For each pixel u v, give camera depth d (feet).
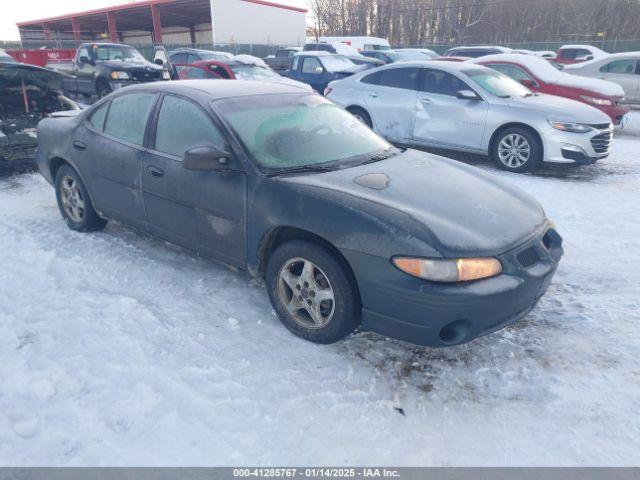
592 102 31.12
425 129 26.30
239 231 10.71
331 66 46.37
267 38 121.70
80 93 46.29
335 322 9.46
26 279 12.47
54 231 15.84
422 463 7.27
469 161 26.76
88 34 166.40
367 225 8.78
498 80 26.05
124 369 9.07
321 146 11.69
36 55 53.06
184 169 11.48
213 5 107.34
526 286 8.95
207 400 8.36
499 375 9.20
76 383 8.70
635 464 7.26
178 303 11.47
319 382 8.91
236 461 7.22
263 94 12.74
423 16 145.79
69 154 14.75
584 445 7.61
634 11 127.95
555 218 17.47
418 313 8.48
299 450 7.43
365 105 28.37
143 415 8.01
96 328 10.32
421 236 8.49
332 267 9.16
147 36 158.40
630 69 42.78
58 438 7.55
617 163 26.37
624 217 17.52
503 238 9.11
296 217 9.54
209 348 9.78
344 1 151.64
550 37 138.00
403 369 9.33
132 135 13.02
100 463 7.14
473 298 8.29
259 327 10.59
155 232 12.93
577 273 13.29
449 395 8.66
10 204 18.65
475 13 143.74
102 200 14.14
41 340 9.89
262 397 8.48
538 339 10.34
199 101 11.71
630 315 11.16
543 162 23.39
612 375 9.20
